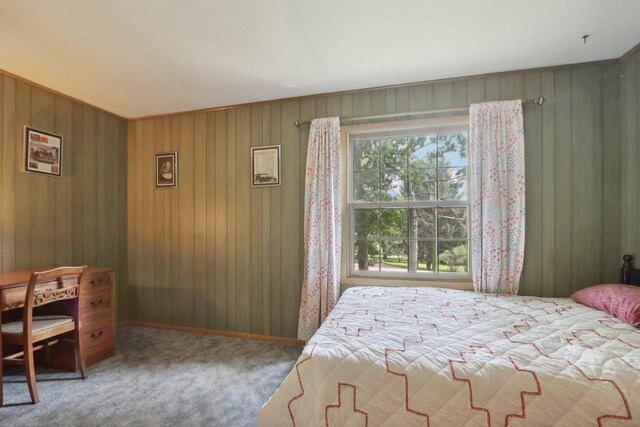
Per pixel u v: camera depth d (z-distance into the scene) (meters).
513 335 1.36
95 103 2.78
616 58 2.04
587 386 0.98
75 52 1.94
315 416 1.16
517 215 2.10
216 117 2.89
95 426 1.55
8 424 1.56
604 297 1.68
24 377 2.03
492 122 2.15
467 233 2.37
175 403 1.76
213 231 2.88
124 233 3.13
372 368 1.16
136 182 3.14
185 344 2.62
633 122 1.93
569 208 2.12
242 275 2.79
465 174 2.37
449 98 2.34
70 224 2.63
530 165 2.17
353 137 2.60
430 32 1.75
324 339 1.35
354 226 2.60
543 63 2.11
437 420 1.05
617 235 2.04
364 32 1.75
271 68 2.17
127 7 1.52
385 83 2.41
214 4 1.50
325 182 2.47
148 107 2.88
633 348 1.19
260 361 2.30
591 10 1.57
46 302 1.84
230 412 1.68
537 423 0.97
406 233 2.49
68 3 1.48
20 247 2.28
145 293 3.08
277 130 2.72
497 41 1.85
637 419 0.91
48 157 2.46
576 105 2.11
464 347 1.24
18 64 2.08
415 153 2.48
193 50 1.93
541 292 2.15
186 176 2.97
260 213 2.75
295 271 2.66
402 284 2.41
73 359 2.11
